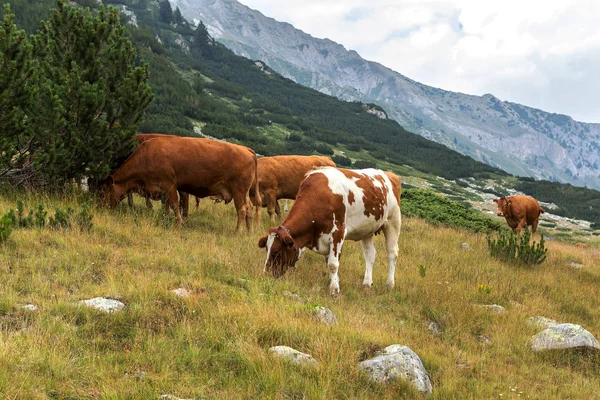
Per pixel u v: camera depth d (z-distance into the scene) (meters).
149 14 158.50
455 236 16.34
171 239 9.16
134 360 4.67
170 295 6.12
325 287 8.35
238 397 4.37
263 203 13.69
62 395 3.92
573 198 79.25
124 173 10.12
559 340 7.45
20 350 4.38
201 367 4.80
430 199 22.98
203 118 78.81
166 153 10.07
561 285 11.80
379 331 6.51
